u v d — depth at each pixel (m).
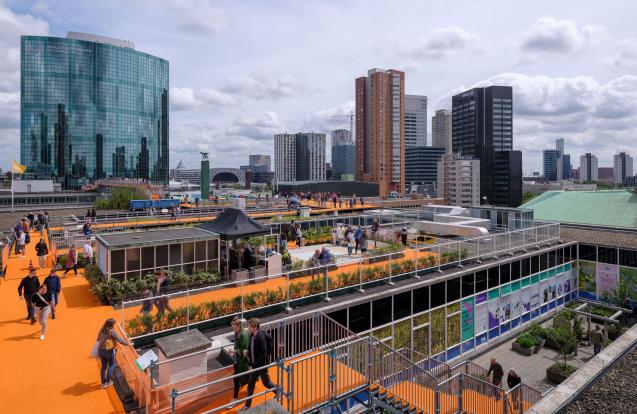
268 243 27.19
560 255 31.83
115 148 186.75
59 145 174.50
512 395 16.03
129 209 56.12
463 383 14.62
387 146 185.88
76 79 176.12
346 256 24.64
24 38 169.38
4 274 21.14
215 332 14.27
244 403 9.92
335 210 52.56
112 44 187.50
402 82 188.88
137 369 9.99
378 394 11.89
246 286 18.02
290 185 142.50
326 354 12.01
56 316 15.44
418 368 12.35
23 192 96.06
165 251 18.39
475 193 187.25
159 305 13.77
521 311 27.84
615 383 8.19
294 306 16.75
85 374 11.25
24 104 170.38
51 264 23.72
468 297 23.52
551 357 25.08
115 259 17.20
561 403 7.38
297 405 10.30
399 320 19.48
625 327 28.56
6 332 13.97
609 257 31.62
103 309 16.17
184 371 9.75
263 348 9.76
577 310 27.45
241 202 31.09
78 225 34.91
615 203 54.31
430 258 22.28
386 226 35.03
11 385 10.60
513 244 27.66
